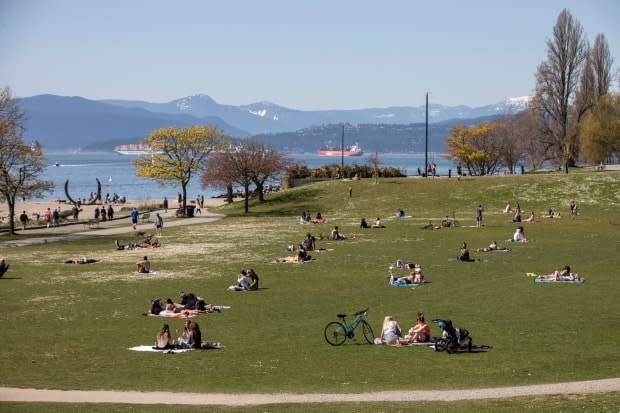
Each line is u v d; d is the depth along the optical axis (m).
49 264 65.81
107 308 46.34
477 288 52.47
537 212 110.50
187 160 129.88
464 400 26.61
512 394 27.56
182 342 36.25
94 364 33.25
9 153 92.31
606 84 159.62
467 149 168.50
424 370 31.92
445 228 92.62
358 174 148.50
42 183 102.44
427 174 156.38
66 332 39.81
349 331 37.50
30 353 35.28
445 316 43.22
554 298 48.25
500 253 70.38
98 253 74.06
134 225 101.00
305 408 25.64
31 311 45.38
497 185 124.19
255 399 27.53
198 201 136.88
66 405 26.42
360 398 27.53
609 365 32.22
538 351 34.88
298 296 50.28
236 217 116.62
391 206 118.19
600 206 111.56
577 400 25.84
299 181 150.75
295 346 36.62
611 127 143.25
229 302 48.34
